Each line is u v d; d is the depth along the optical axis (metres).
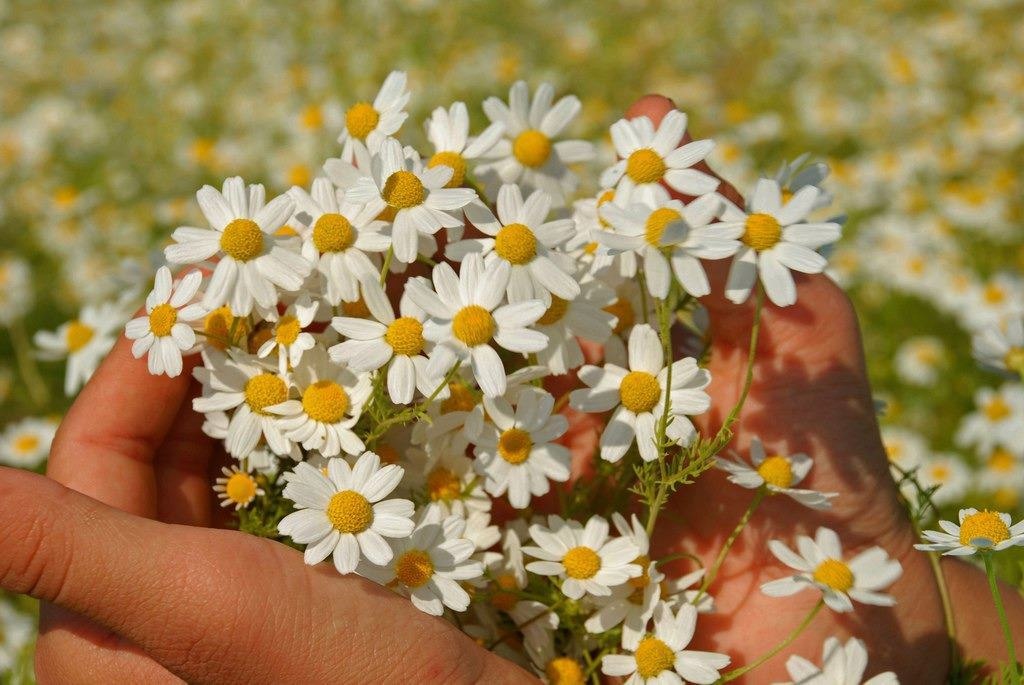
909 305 0.86
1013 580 0.45
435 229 0.35
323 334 0.37
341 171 0.37
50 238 0.95
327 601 0.34
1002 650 0.41
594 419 0.40
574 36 1.36
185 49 1.35
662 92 1.23
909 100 1.18
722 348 0.39
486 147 0.38
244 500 0.38
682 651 0.36
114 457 0.38
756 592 0.39
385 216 0.37
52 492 0.34
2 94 1.26
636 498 0.40
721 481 0.39
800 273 0.38
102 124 1.16
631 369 0.36
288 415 0.36
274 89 1.20
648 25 1.41
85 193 1.01
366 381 0.36
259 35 1.37
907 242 0.89
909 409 0.77
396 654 0.34
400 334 0.35
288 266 0.36
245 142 1.09
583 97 1.22
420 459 0.37
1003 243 0.94
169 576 0.33
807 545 0.36
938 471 0.67
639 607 0.36
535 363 0.37
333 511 0.34
